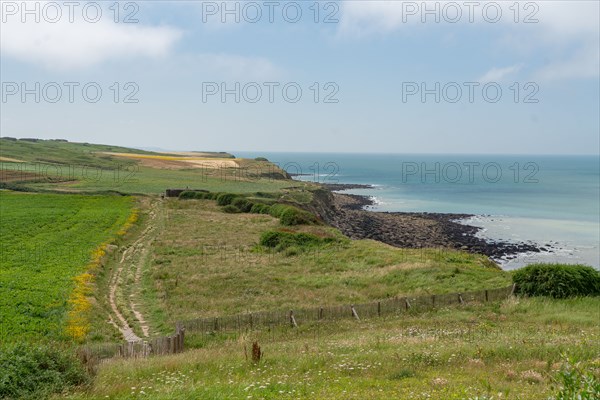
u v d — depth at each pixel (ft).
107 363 62.34
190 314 108.88
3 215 234.17
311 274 147.23
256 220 255.29
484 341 67.41
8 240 182.60
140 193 342.64
